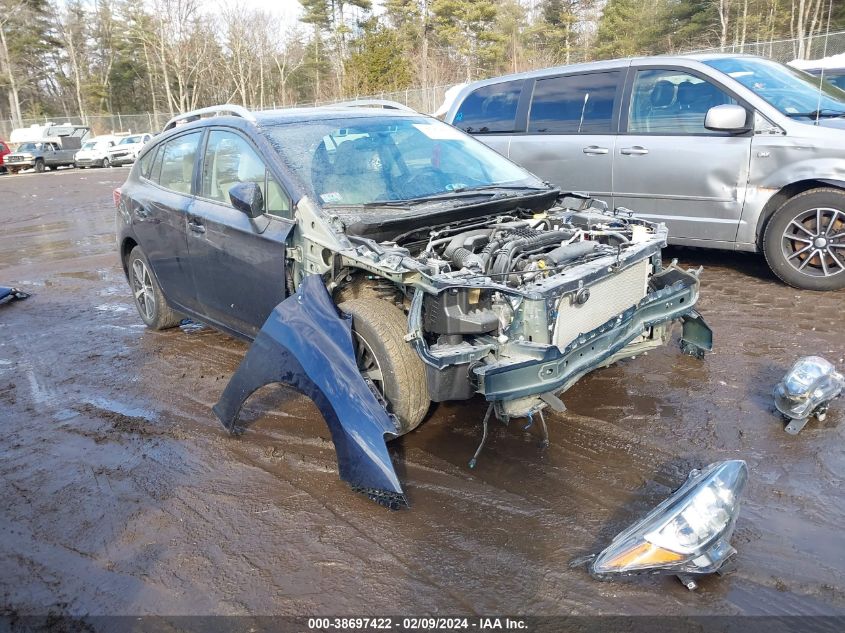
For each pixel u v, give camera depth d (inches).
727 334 196.1
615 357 147.0
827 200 217.9
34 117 2357.3
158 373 197.8
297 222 148.4
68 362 212.4
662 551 97.8
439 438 147.3
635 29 1705.2
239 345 218.2
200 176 184.5
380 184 162.6
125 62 2741.1
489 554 109.5
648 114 255.0
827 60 410.0
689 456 134.5
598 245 145.5
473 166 183.6
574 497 123.3
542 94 285.0
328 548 113.6
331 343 129.0
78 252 407.5
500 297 124.7
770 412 149.6
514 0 1930.4
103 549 117.4
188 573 109.7
